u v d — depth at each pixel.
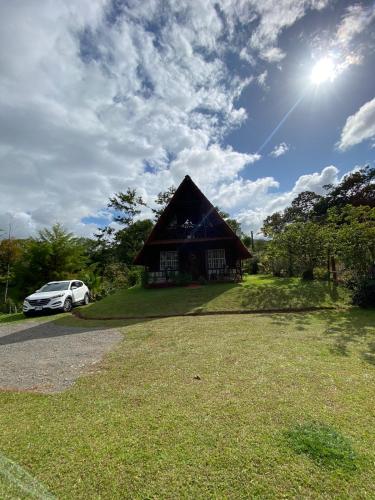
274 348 5.64
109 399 3.80
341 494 2.05
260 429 2.89
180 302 12.23
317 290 12.16
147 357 5.56
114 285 26.89
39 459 2.61
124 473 2.37
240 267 19.34
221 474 2.29
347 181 33.16
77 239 22.42
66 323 10.76
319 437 2.69
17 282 20.11
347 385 3.88
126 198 34.75
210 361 5.07
